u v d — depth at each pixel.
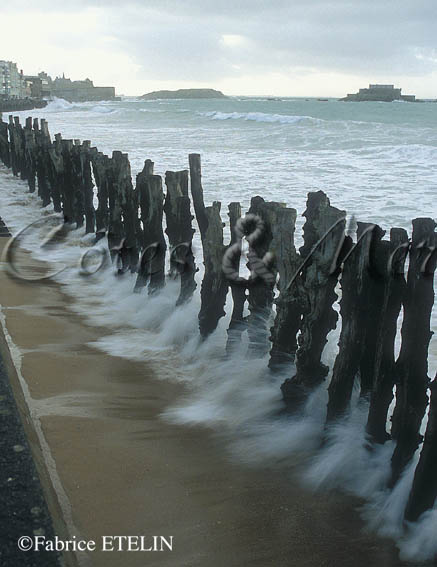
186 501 2.48
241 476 2.70
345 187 11.46
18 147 13.84
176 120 42.31
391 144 21.12
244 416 3.21
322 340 3.15
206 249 4.15
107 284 5.72
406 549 2.27
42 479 1.65
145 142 23.66
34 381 3.52
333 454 2.80
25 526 1.46
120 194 6.07
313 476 2.71
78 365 3.81
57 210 9.73
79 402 3.29
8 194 11.96
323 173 13.59
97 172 7.18
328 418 2.96
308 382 3.18
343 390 2.93
